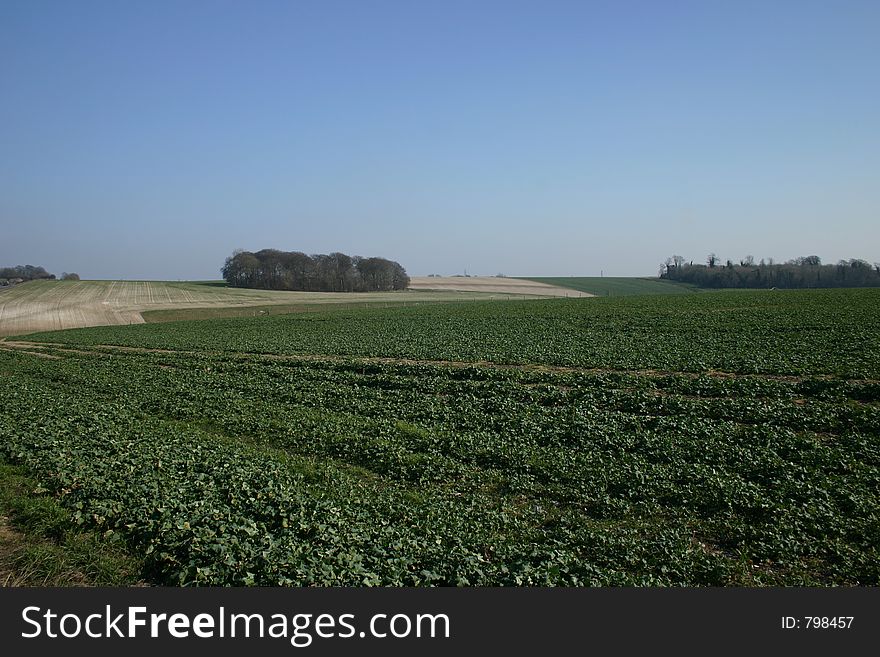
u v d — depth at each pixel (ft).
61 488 50.75
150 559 39.55
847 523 44.60
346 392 94.99
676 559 40.06
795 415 69.51
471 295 465.88
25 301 351.87
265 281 478.59
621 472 55.21
